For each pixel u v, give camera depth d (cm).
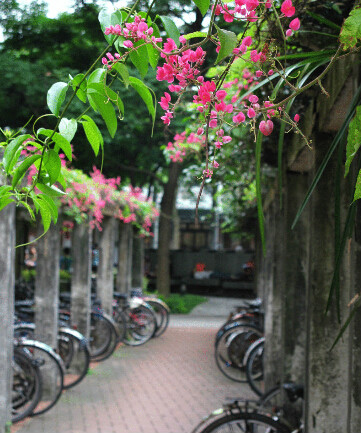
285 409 414
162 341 1279
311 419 323
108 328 1002
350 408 195
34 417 668
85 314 909
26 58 1497
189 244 3544
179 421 673
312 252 325
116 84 1418
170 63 117
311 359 324
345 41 118
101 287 1105
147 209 1223
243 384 868
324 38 237
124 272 1332
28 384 632
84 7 1475
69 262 1584
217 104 119
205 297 2533
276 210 645
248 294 2645
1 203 134
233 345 879
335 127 297
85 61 1518
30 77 1412
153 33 126
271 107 119
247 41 116
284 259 500
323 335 323
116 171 1961
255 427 386
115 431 628
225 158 520
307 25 236
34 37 1508
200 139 531
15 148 126
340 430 321
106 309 1101
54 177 131
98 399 762
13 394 630
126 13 126
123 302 1227
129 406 733
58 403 730
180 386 851
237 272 2853
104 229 1100
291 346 495
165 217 2023
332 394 322
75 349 863
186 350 1165
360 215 185
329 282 323
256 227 1361
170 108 120
